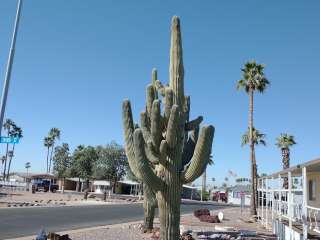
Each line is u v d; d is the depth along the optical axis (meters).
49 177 91.31
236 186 88.81
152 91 11.56
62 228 19.36
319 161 12.33
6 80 15.70
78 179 87.06
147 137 10.83
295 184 21.67
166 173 10.32
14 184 71.88
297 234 14.66
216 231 20.17
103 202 47.34
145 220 18.70
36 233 16.95
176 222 10.33
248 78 35.62
